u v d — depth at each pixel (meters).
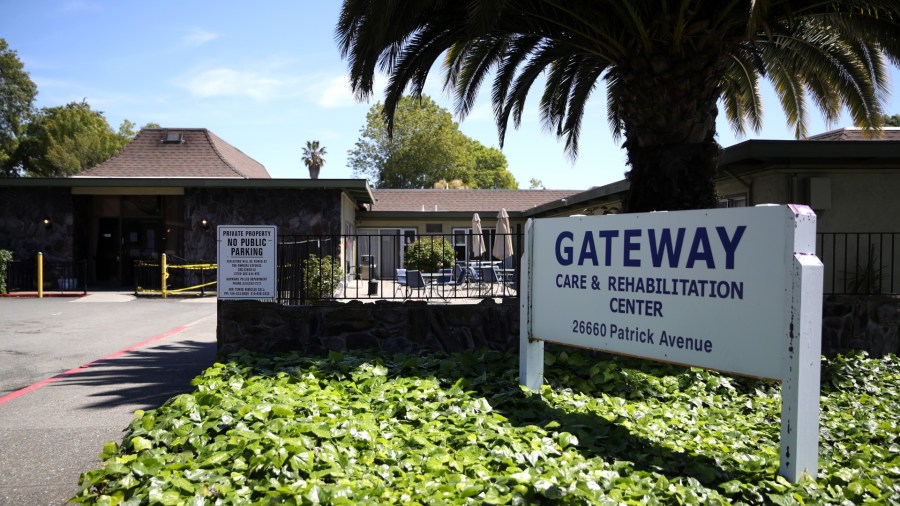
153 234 22.94
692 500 3.41
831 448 4.68
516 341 7.68
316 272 11.30
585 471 3.70
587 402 5.47
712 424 5.16
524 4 7.93
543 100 12.18
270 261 7.68
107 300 17.94
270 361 6.70
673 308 4.53
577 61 10.90
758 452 4.45
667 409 5.44
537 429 4.37
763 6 5.89
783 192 10.35
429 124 50.94
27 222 20.86
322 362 6.41
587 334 5.20
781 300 3.86
